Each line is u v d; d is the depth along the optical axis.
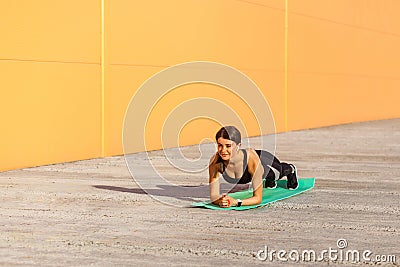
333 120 39.84
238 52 31.31
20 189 18.14
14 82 21.03
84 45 23.45
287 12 35.09
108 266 11.43
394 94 47.34
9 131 21.02
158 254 12.12
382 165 23.44
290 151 27.08
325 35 38.78
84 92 23.53
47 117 22.23
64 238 13.13
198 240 13.06
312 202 16.77
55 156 22.66
